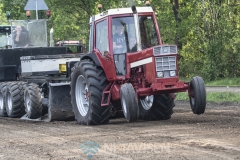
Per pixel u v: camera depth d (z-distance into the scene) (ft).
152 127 39.01
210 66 117.91
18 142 34.58
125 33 43.98
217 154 26.25
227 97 69.36
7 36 68.13
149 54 41.37
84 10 130.00
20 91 57.16
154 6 134.72
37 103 52.03
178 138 32.07
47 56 55.01
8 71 61.26
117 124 43.21
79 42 87.30
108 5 124.16
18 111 57.06
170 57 41.50
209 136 32.42
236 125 38.01
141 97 43.62
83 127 41.96
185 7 131.23
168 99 45.85
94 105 43.24
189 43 130.82
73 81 46.16
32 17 130.41
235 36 116.26
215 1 122.93
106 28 44.27
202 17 125.80
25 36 65.16
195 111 41.96
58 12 130.93
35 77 55.57
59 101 48.96
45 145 32.40
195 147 28.53
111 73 43.24
